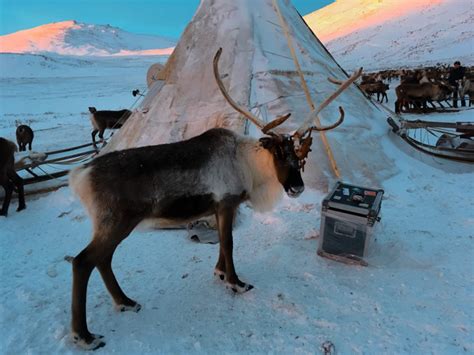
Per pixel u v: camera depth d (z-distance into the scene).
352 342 3.46
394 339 3.47
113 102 30.64
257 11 8.40
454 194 6.79
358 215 4.55
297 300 4.08
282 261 4.87
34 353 3.46
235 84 7.41
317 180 6.75
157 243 5.59
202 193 4.03
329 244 4.81
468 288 4.15
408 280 4.36
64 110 27.25
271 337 3.59
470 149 8.28
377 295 4.11
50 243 5.79
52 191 8.00
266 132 4.35
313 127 4.54
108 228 3.65
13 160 7.03
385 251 4.99
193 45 8.24
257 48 7.76
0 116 24.67
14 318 3.97
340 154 7.07
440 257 4.80
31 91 42.78
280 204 6.47
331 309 3.92
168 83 8.11
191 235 5.68
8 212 7.09
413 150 8.51
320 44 9.82
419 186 7.16
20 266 5.10
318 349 3.40
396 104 16.75
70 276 4.84
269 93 7.34
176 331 3.73
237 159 4.24
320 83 8.09
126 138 8.20
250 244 5.41
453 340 3.44
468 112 16.06
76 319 3.52
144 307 4.12
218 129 4.30
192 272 4.79
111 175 3.65
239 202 4.32
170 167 3.85
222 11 8.28
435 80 19.84
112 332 3.74
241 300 4.16
